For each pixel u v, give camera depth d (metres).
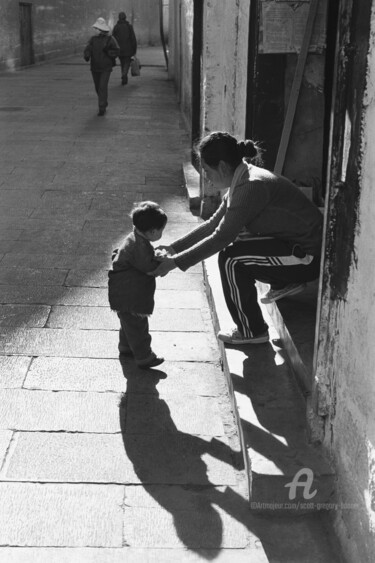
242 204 3.54
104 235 6.70
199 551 2.90
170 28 19.86
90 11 30.22
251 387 3.70
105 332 4.77
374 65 2.41
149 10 38.50
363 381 2.61
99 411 3.86
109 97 15.66
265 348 4.09
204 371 4.32
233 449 3.57
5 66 20.64
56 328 4.80
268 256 3.77
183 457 3.50
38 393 4.00
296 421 3.40
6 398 3.94
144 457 3.48
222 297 4.87
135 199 7.86
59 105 14.20
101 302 5.23
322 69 4.72
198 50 8.19
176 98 15.80
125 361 4.40
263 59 4.73
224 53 6.85
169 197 7.97
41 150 10.05
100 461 3.44
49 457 3.46
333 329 2.94
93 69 12.92
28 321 4.88
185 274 5.82
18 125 11.88
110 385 4.12
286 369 3.87
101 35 12.70
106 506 3.14
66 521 3.04
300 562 2.86
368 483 2.56
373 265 2.47
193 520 3.07
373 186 2.45
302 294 4.47
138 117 13.02
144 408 3.90
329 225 2.88
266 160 4.91
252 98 4.84
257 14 4.68
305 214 3.69
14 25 21.28
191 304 5.27
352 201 2.64
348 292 2.74
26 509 3.10
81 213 7.33
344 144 2.70
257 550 2.91
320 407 3.10
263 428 3.35
